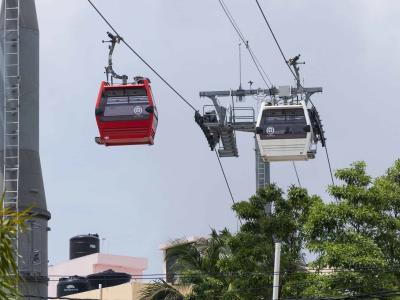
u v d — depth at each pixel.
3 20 58.66
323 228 58.91
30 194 61.41
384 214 59.69
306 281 60.12
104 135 68.75
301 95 78.25
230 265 62.88
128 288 90.56
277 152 75.12
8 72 57.91
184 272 65.00
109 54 68.75
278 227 63.50
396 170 61.72
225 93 84.00
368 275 57.22
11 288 27.08
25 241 59.69
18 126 57.12
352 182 60.06
